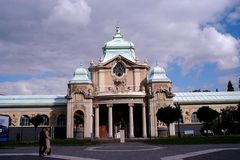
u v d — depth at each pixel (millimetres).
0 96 111812
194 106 107938
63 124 107438
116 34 115625
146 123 101375
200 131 103438
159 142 62625
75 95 100688
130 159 29062
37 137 105250
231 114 94000
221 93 112688
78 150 44125
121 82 106375
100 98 99938
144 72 107500
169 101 99438
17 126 106875
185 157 30422
